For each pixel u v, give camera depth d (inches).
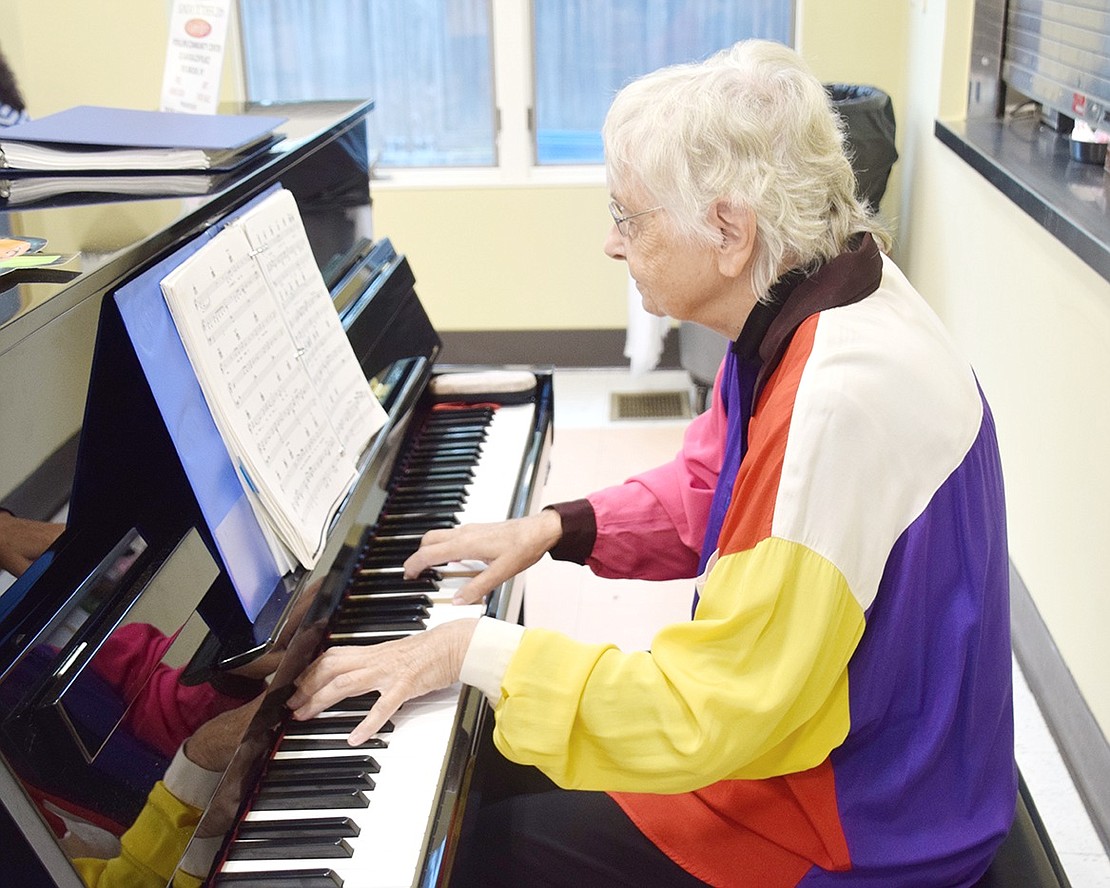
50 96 164.2
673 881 52.7
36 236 46.5
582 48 167.3
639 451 148.8
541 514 66.0
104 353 44.4
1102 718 84.7
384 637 55.8
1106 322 80.9
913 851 48.8
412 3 166.1
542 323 173.8
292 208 59.7
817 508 44.4
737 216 47.4
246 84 171.5
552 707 47.8
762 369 49.6
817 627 44.3
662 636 47.3
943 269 134.0
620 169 49.1
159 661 42.0
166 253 48.9
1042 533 98.0
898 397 46.1
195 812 41.7
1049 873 51.8
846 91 153.2
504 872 54.1
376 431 64.6
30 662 37.2
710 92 47.3
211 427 47.6
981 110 132.5
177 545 45.1
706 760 45.7
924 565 46.7
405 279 83.5
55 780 36.2
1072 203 90.0
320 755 48.2
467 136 172.7
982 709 49.5
